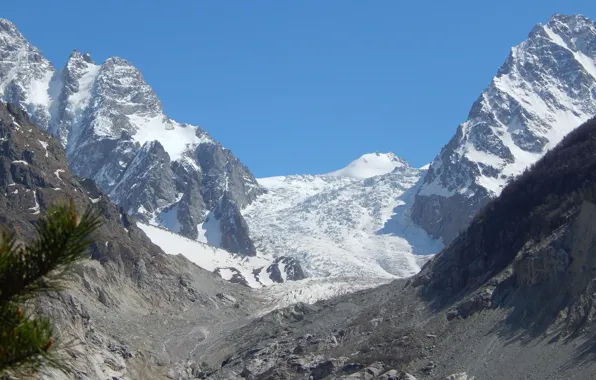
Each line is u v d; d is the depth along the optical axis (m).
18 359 32.41
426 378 163.75
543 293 171.88
